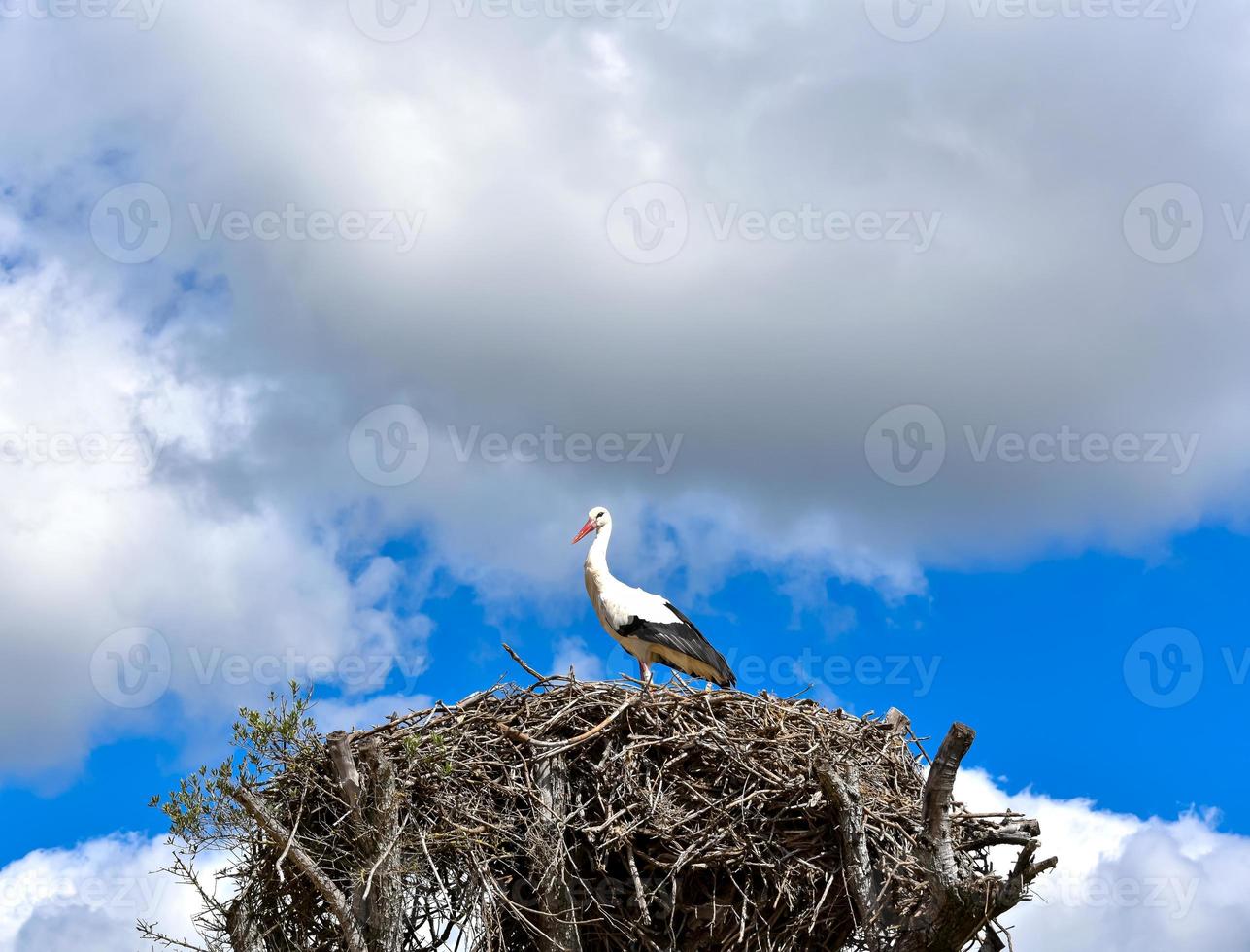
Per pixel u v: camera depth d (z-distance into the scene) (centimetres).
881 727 1145
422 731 1055
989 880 939
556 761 1037
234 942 1039
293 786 1045
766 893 1018
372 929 966
